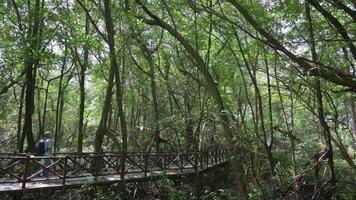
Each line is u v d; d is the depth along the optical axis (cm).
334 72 656
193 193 1465
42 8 1472
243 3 984
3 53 1517
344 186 1283
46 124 3197
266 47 1107
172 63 2425
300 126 2333
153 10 1703
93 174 1195
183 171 1564
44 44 1591
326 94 1197
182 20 1587
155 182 1393
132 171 1356
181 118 1526
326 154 1354
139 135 2602
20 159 991
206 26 1466
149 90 2864
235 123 1033
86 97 3328
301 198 1385
